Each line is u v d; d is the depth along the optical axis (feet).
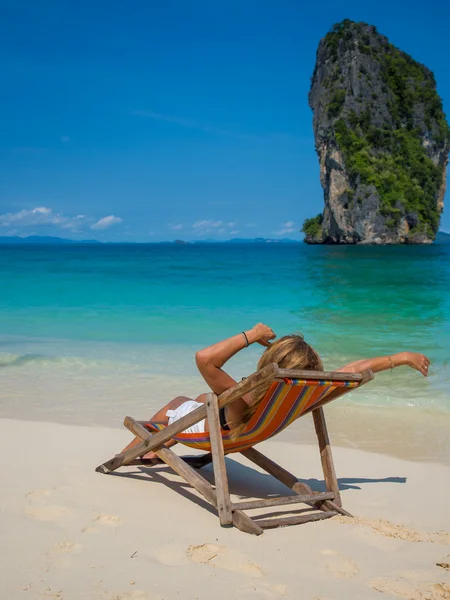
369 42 422.82
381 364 11.13
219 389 10.98
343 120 391.04
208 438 11.12
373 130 392.47
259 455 12.47
